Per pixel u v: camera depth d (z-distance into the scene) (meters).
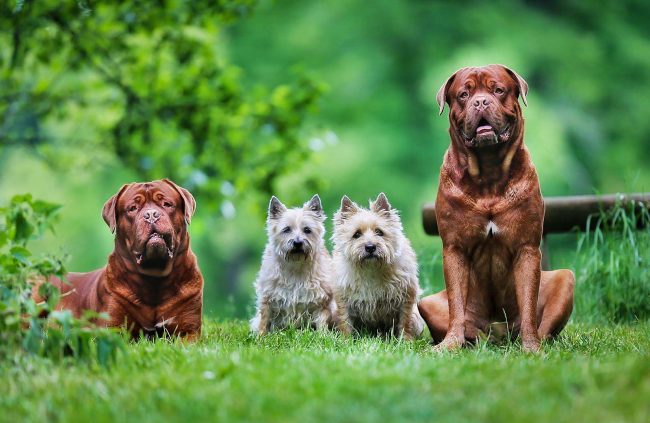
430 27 29.38
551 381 6.90
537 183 9.69
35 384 7.20
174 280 10.10
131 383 7.14
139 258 9.77
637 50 29.33
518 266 9.67
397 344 9.62
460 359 8.27
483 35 28.72
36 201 9.73
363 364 7.68
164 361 8.05
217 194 17.84
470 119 9.34
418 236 14.64
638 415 6.09
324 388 6.78
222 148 17.94
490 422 6.07
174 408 6.46
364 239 10.77
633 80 29.31
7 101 17.62
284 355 8.27
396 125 28.53
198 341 9.83
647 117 28.92
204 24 16.86
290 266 11.09
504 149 9.55
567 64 28.42
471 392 6.77
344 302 11.06
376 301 11.03
